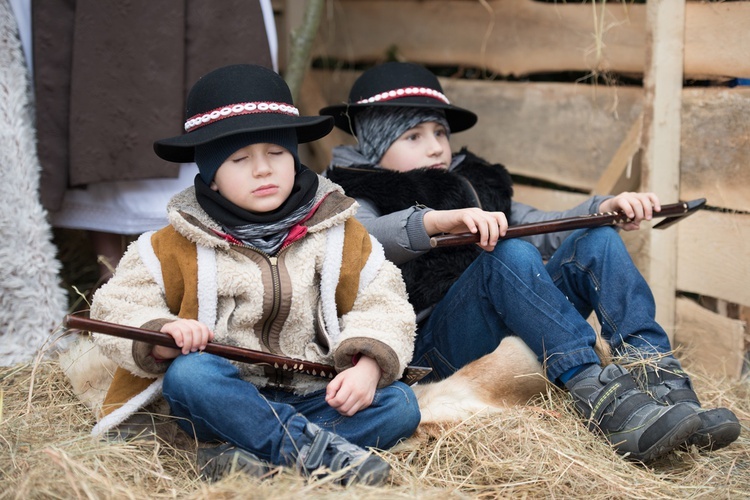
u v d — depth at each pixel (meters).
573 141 5.63
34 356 4.51
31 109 4.68
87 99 4.60
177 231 3.65
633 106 5.34
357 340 3.51
